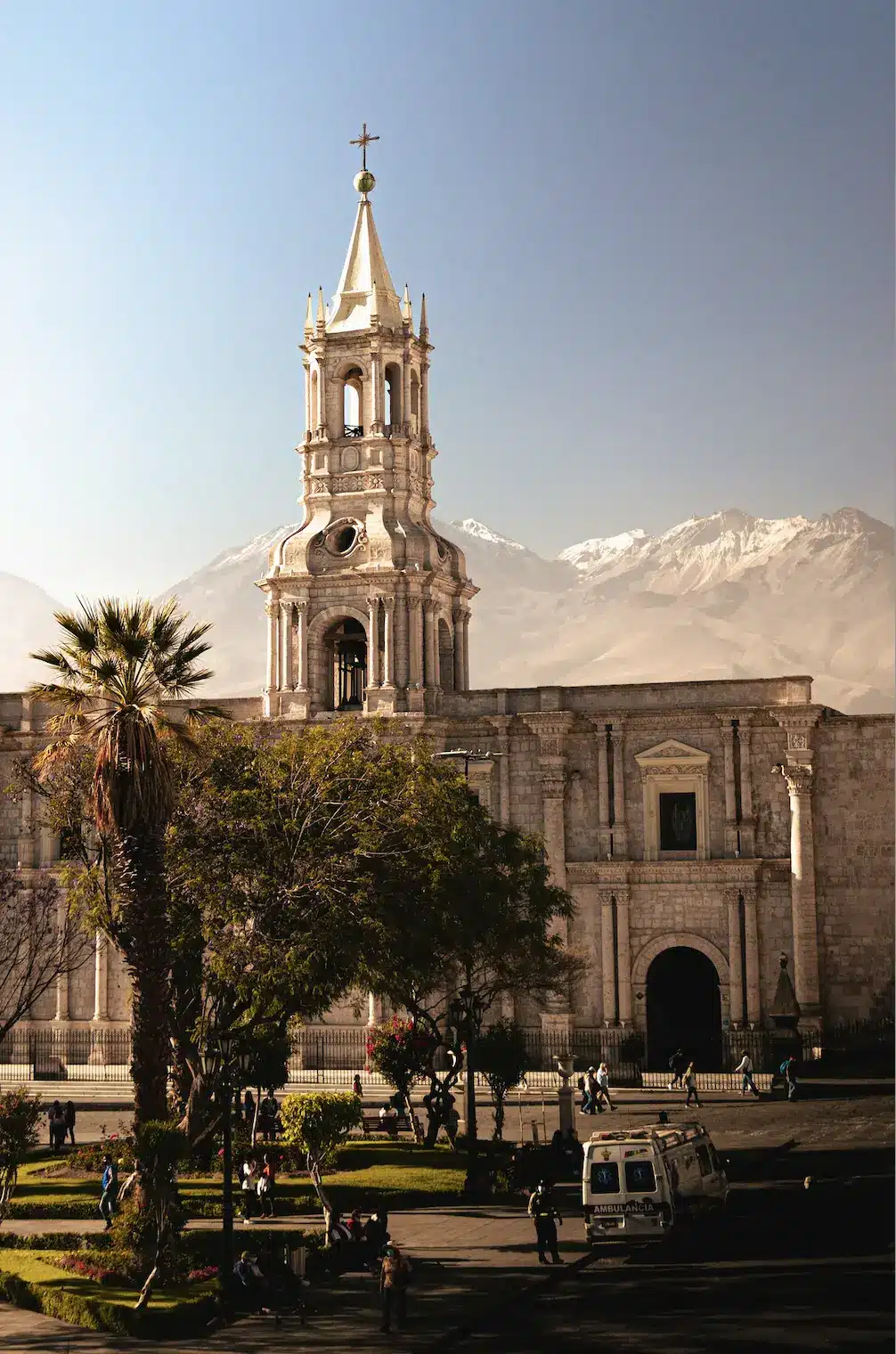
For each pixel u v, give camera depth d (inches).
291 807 2202.3
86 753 2269.9
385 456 3838.6
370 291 3905.0
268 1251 1706.4
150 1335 1528.1
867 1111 2925.7
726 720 3572.8
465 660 3951.8
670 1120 2856.8
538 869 2689.5
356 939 2080.5
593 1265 1798.7
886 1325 1451.8
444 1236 1953.7
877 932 3484.3
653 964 3769.7
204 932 2116.1
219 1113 2103.8
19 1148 2014.0
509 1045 2566.4
